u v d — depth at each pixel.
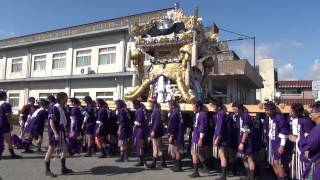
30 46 39.34
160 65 12.70
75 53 34.97
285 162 8.04
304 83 47.38
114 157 12.03
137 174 9.10
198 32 12.18
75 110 12.01
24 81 39.03
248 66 24.92
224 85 26.17
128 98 12.82
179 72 11.93
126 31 30.94
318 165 4.77
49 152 8.66
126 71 30.48
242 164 10.12
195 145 9.05
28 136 12.91
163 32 12.73
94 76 32.31
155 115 10.16
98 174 8.98
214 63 13.89
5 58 42.47
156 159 10.59
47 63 37.59
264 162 9.70
